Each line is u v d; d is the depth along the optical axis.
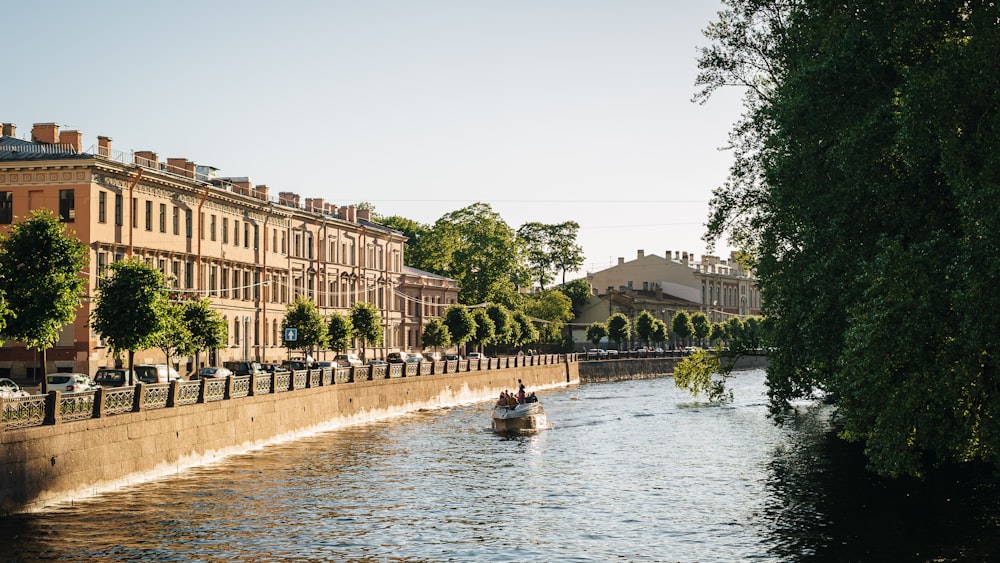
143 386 34.34
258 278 80.75
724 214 34.09
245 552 24.89
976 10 20.50
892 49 22.59
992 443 19.86
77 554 24.12
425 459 42.91
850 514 29.56
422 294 113.38
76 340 58.25
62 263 41.50
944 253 20.27
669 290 179.12
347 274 97.00
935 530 27.05
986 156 19.55
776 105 27.30
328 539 26.50
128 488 32.72
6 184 59.59
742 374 132.50
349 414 56.69
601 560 24.52
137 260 47.69
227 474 36.72
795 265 28.23
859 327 20.84
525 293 147.62
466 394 77.75
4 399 26.81
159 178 65.75
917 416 20.50
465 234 126.75
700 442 50.47
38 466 28.14
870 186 22.56
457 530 27.91
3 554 23.88
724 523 28.77
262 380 45.75
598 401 81.06
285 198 91.38
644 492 34.44
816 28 26.73
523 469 40.19
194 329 57.12
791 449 46.84
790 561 24.16
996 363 19.17
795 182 25.89
